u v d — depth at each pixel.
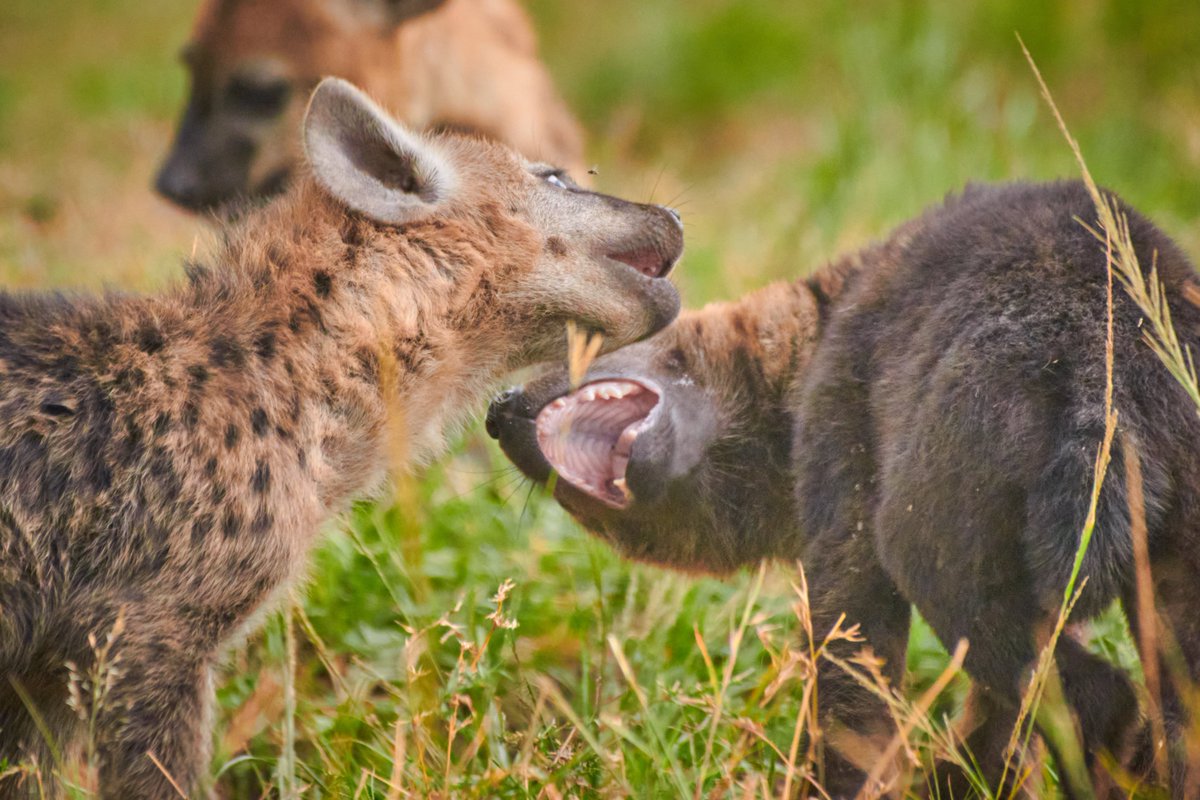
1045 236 7.31
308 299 7.64
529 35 15.91
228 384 7.36
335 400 7.64
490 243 8.03
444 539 10.30
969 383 6.97
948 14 19.27
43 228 16.22
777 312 8.95
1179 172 15.79
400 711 8.24
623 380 8.89
